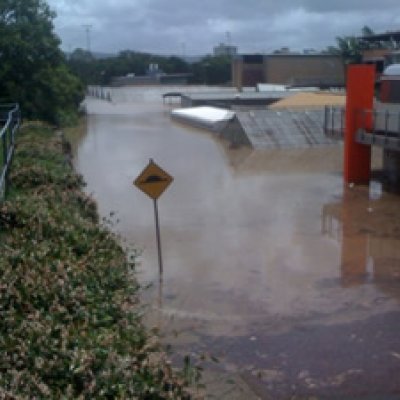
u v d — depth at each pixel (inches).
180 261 567.2
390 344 389.4
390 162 956.6
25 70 1784.0
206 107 2402.8
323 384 341.4
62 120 2090.3
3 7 1740.9
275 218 741.3
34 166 520.7
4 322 223.0
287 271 538.9
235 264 559.2
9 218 346.6
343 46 3454.7
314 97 2022.6
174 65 5565.9
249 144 1444.4
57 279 264.7
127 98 3814.0
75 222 367.2
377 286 498.0
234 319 431.5
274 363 366.0
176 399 211.0
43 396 183.2
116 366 205.0
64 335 217.5
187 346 388.5
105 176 1069.1
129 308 269.6
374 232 670.5
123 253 362.6
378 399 325.7
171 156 1344.7
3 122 1013.2
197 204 824.9
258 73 3762.3
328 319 431.2
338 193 887.7
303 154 1339.8
